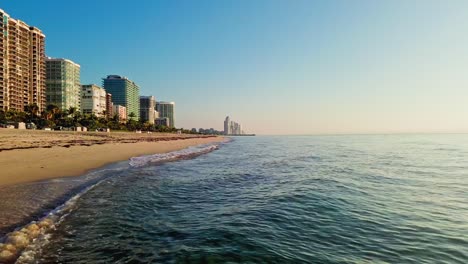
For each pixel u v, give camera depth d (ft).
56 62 490.08
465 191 49.78
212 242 26.03
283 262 22.12
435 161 105.60
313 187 52.90
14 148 98.78
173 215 34.83
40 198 38.75
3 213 31.60
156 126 618.85
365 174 70.74
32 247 23.99
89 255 23.09
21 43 414.62
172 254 23.40
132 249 24.38
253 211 36.78
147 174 67.31
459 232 29.40
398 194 47.11
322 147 231.71
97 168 72.02
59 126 317.42
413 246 25.73
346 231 29.40
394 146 240.73
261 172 74.49
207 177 65.21
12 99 398.83
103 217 32.96
